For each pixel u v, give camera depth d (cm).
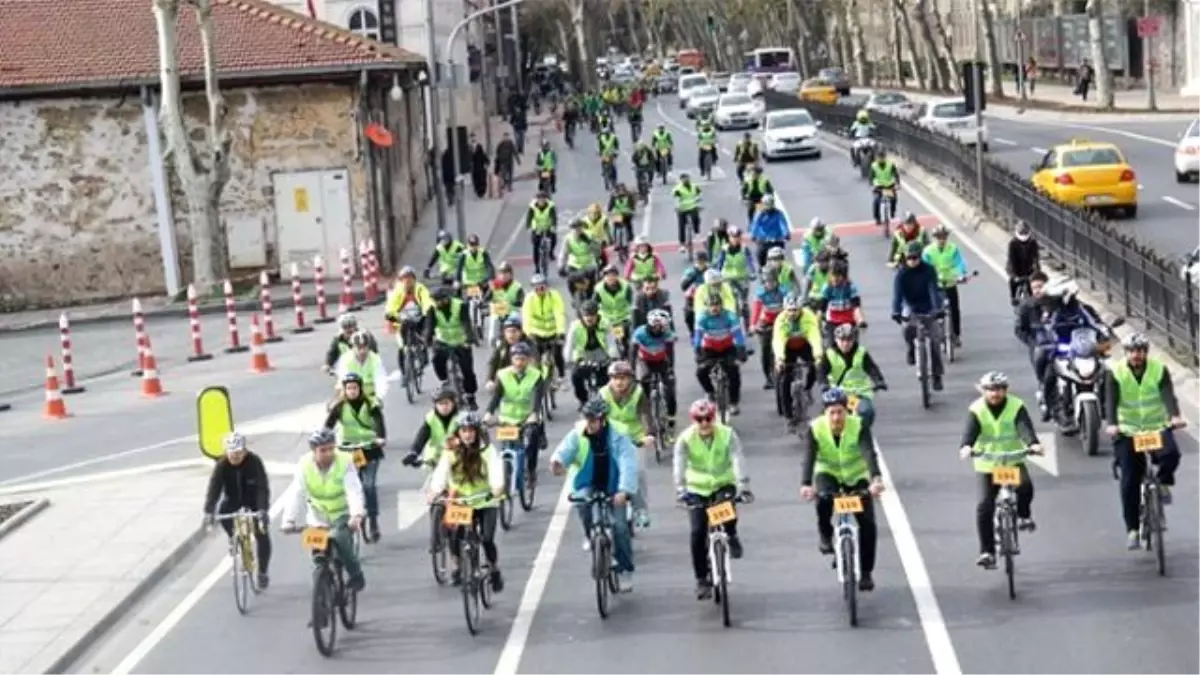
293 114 9112
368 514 3959
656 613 3291
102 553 4053
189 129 9188
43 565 3975
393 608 3466
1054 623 3047
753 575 3506
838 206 9938
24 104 9088
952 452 4450
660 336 4597
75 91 9006
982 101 8562
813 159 12750
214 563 4022
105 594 3691
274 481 4753
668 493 4228
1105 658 2839
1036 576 3344
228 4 9475
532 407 4138
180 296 9012
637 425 3634
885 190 8794
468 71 13112
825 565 3541
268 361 6962
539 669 3002
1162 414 3341
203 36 8581
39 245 9181
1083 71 16262
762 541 3762
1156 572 3306
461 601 3475
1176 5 16938
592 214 6856
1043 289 4531
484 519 3356
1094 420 4206
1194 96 16012
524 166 14550
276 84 9062
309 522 3303
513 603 3428
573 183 12862
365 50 9112
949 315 5584
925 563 3491
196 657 3259
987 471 3241
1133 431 3341
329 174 9144
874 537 3203
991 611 3145
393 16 13762
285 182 9156
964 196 9294
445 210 10712
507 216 11400
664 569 3597
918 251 5119
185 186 8712
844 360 4122
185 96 9131
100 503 4609
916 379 5416
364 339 4253
